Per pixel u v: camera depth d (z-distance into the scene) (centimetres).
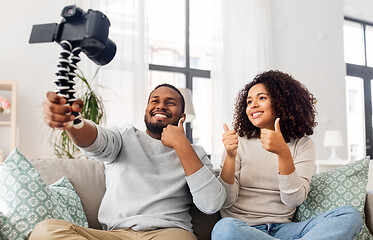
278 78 155
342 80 489
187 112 291
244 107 162
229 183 137
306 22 475
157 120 143
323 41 483
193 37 439
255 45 431
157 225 122
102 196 146
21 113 321
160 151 142
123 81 356
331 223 106
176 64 429
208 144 434
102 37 83
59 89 82
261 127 153
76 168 151
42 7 336
